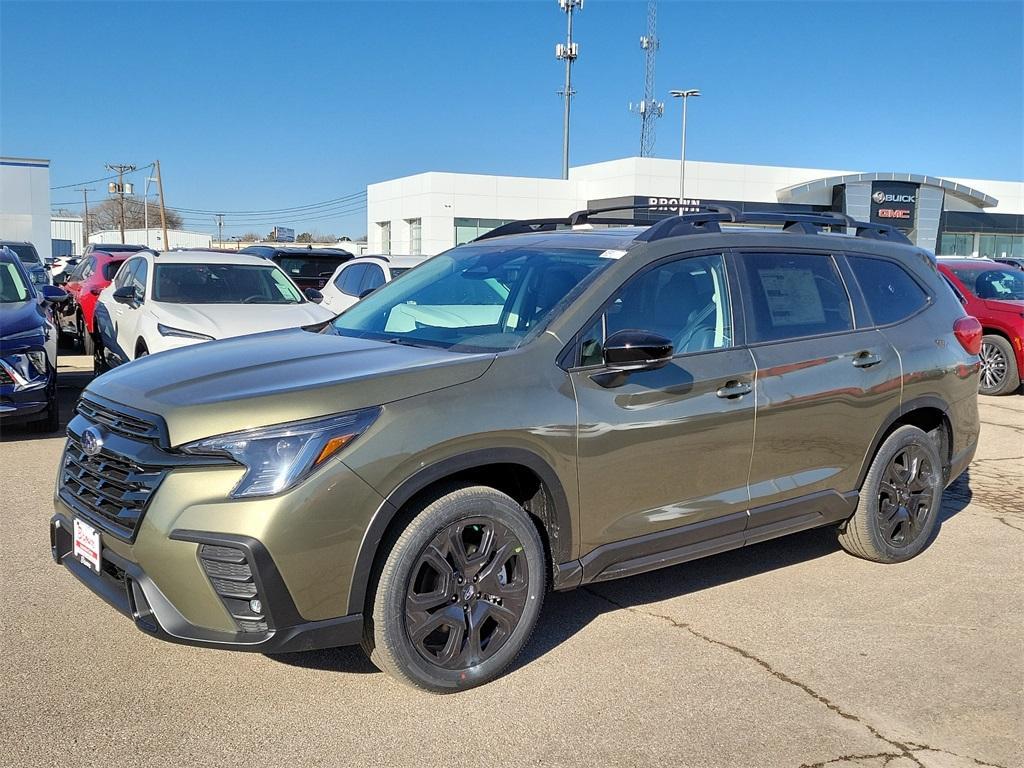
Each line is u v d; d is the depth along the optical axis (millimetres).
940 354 5301
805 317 4730
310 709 3436
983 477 7508
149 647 3912
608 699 3592
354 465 3207
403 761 3121
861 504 5031
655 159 47000
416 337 4227
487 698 3568
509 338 3910
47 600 4383
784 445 4496
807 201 49156
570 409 3715
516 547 3654
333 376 3457
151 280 9539
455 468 3418
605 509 3887
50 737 3191
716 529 4281
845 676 3859
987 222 53250
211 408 3227
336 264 15586
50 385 7684
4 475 6656
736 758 3209
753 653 4051
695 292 4305
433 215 46625
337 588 3227
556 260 4352
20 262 9062
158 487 3189
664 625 4332
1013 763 3229
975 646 4191
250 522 3080
